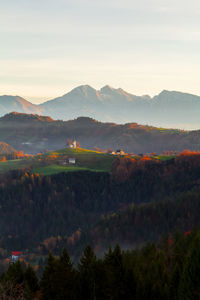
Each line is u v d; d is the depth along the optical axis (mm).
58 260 64938
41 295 63906
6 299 55219
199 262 59438
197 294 57438
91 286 63312
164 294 61469
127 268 65938
